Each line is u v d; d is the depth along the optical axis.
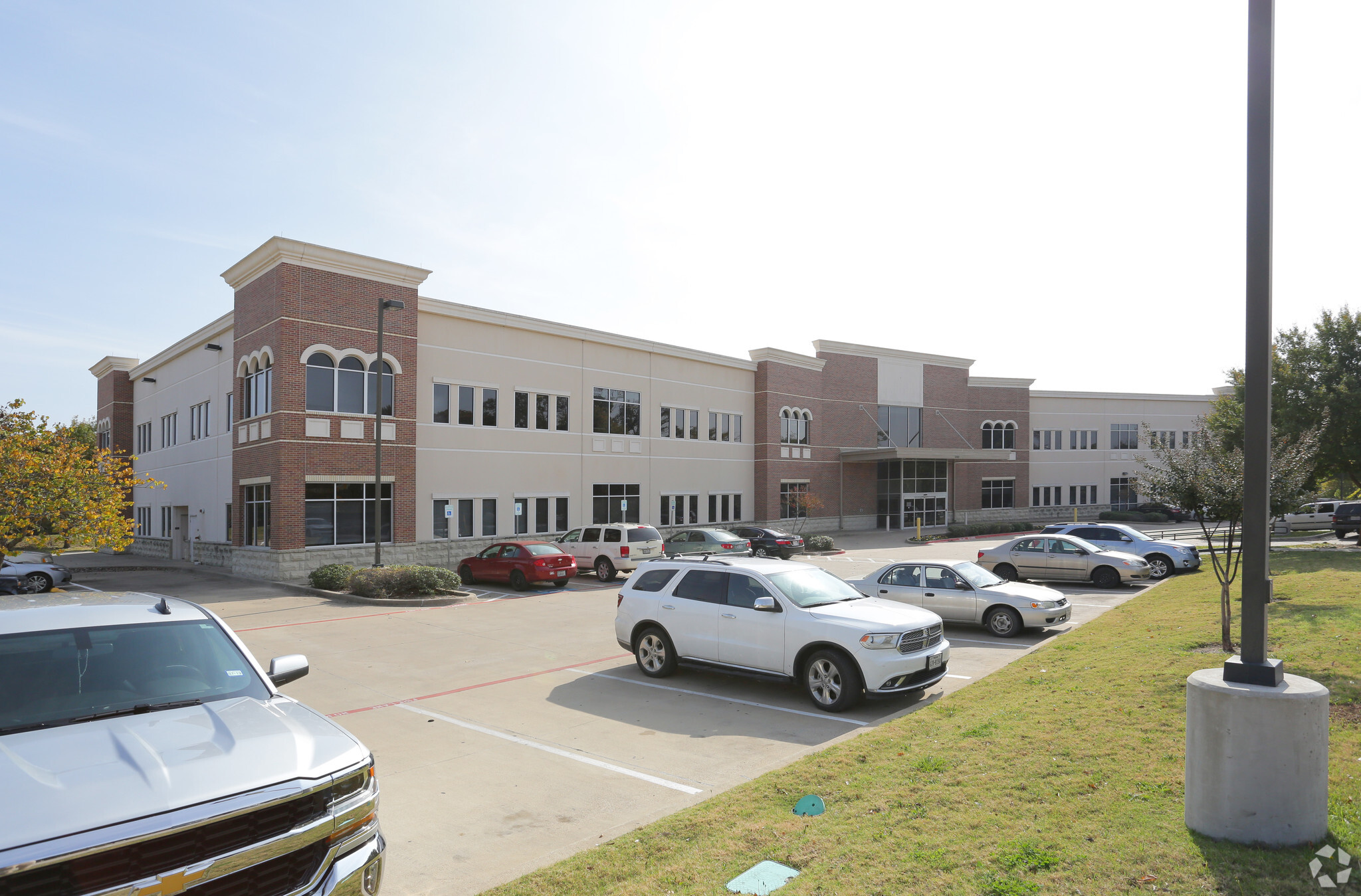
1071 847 4.46
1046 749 6.30
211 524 29.91
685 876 4.50
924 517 49.00
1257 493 4.60
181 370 33.78
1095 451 57.19
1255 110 4.81
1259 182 4.75
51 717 4.11
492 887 4.77
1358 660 8.10
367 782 4.04
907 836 4.83
